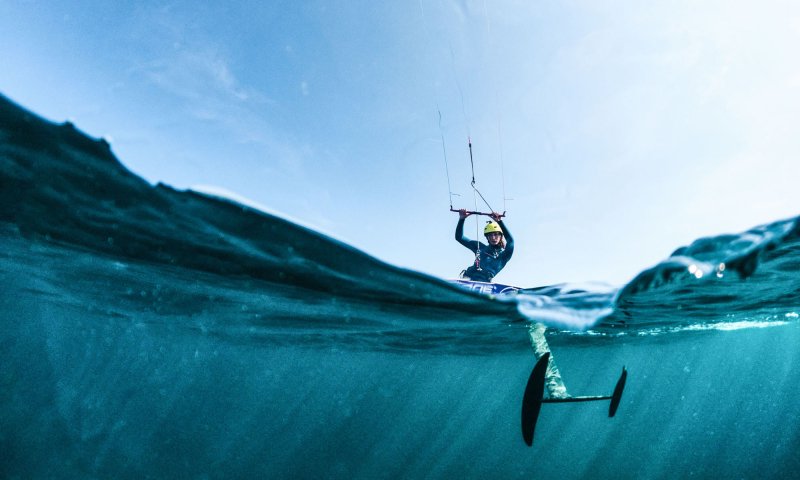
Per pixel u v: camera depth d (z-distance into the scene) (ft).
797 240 15.23
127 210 14.35
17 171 12.98
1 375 58.80
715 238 15.98
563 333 37.73
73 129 10.21
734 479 88.22
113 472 58.13
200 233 15.31
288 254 16.29
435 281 17.28
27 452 54.08
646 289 20.39
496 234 23.81
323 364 73.31
